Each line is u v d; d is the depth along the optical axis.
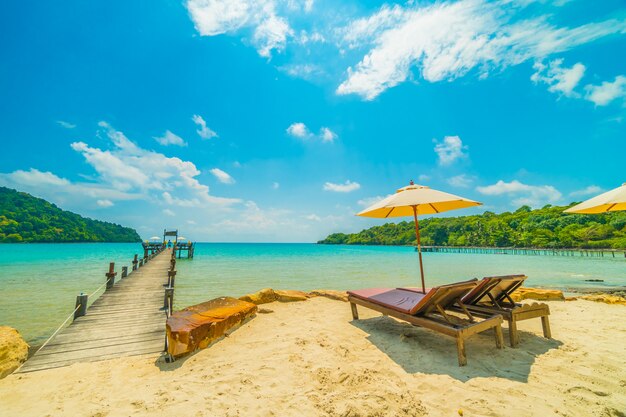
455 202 5.45
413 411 2.59
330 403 2.76
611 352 3.88
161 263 20.69
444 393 2.91
